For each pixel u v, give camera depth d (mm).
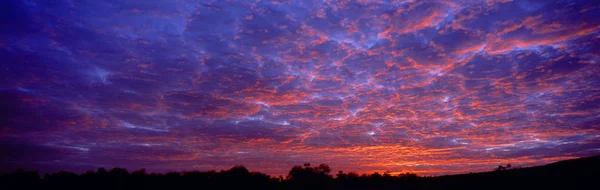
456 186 28969
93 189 32344
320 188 37000
